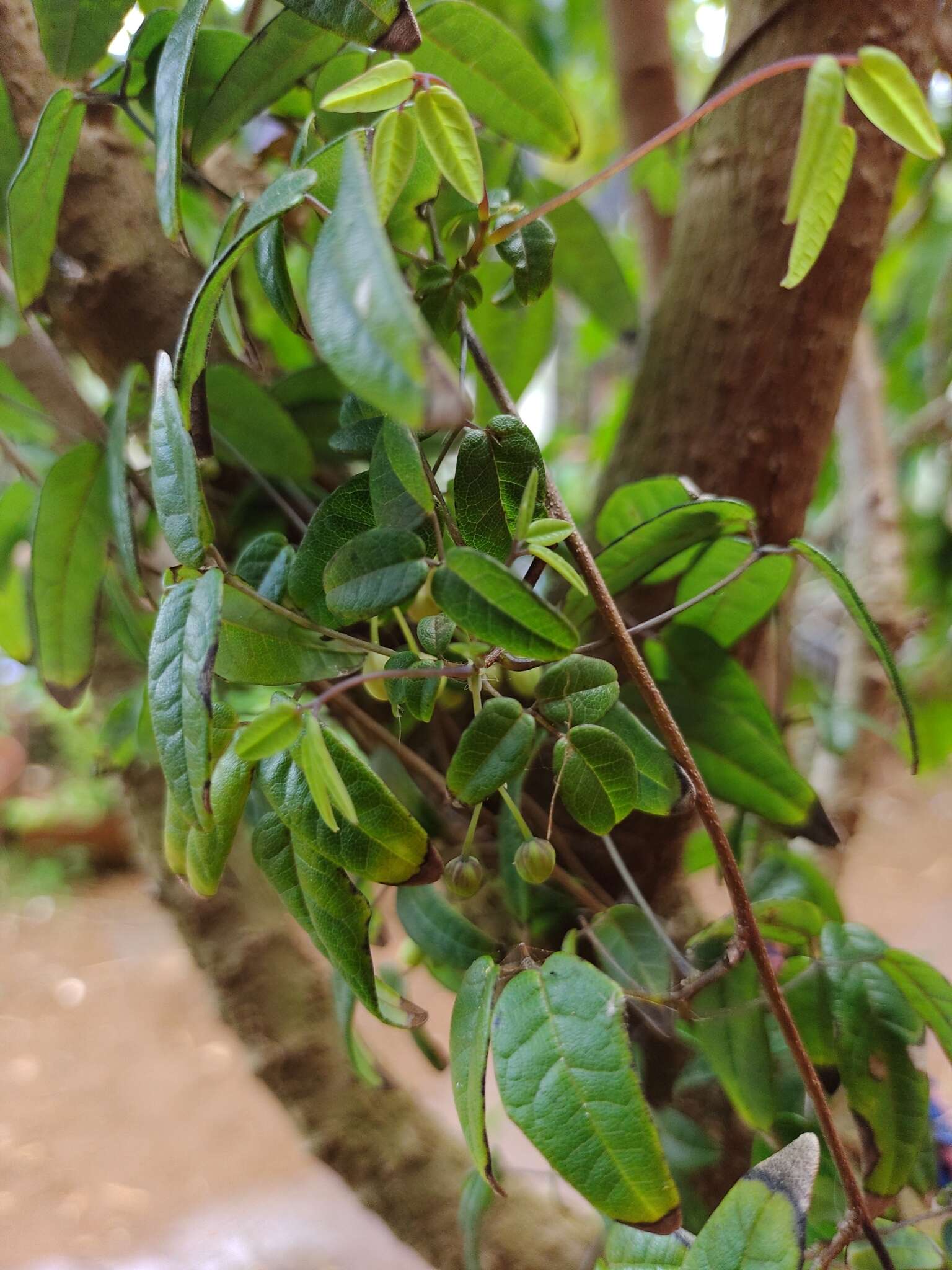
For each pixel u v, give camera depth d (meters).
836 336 0.36
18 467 0.40
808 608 0.99
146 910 2.12
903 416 1.08
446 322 0.24
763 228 0.36
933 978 0.28
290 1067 0.40
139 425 0.37
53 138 0.28
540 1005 0.20
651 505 0.33
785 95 0.35
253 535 0.37
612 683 0.23
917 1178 0.29
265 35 0.28
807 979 0.28
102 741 0.41
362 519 0.24
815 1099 0.23
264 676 0.24
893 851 1.89
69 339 0.39
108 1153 1.29
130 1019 1.66
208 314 0.21
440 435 0.33
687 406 0.37
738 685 0.32
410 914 0.31
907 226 0.68
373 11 0.21
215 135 0.31
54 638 0.36
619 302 0.48
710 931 0.28
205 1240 1.04
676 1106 0.34
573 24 0.94
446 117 0.20
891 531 0.67
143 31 0.29
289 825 0.22
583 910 0.32
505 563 0.22
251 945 0.41
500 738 0.23
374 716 0.36
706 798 0.23
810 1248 0.25
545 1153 0.19
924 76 0.36
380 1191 0.39
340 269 0.16
